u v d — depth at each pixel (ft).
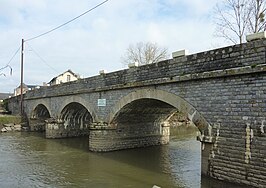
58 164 56.44
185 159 60.70
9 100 163.22
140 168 52.80
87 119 103.91
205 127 40.81
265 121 33.55
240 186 35.83
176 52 46.34
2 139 94.22
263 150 33.55
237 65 37.22
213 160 39.55
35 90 115.96
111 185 42.45
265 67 33.14
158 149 73.26
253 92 35.06
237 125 36.73
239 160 36.22
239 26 87.20
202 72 41.63
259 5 81.87
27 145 81.46
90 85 72.79
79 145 81.46
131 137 73.26
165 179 45.34
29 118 122.93
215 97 39.73
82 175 48.11
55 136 95.76
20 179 46.03
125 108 61.52
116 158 61.62
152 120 77.56
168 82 46.85
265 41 34.06
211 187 39.42
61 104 91.25
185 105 44.14
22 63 134.31
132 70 56.85
